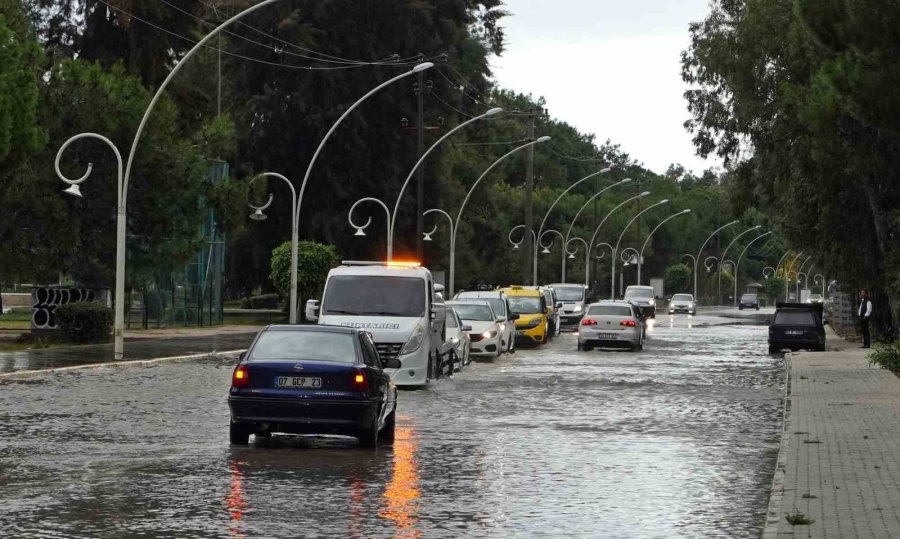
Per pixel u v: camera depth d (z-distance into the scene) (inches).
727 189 2773.1
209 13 3378.4
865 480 674.2
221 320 3154.5
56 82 2271.2
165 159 2352.4
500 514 590.2
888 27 1169.4
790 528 527.8
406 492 653.9
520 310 2573.8
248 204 2571.4
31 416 1024.9
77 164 2247.8
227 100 4028.1
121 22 2992.1
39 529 539.2
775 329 2364.7
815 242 2440.9
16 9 2183.8
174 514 578.6
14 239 2192.4
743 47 2346.2
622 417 1099.3
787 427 962.1
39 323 2172.7
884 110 1185.4
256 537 525.0
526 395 1323.8
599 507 614.9
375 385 847.1
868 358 1973.4
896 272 1955.0
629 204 7726.4
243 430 845.2
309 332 872.3
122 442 858.1
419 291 1432.1
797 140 2247.8
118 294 1740.9
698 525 566.9
